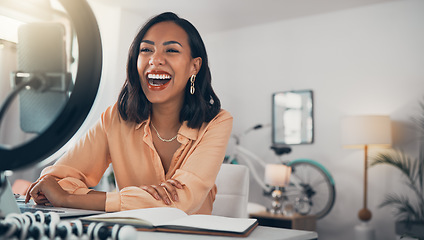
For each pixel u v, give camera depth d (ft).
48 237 1.30
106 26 15.26
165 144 3.77
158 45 3.48
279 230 1.85
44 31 1.46
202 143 3.53
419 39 13.41
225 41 17.19
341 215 14.16
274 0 14.12
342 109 14.43
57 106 1.44
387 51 13.85
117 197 2.79
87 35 1.49
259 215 12.34
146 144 3.70
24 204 3.19
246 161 15.92
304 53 15.40
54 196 2.93
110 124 3.79
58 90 1.44
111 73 14.88
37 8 1.51
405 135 13.29
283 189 12.98
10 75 1.50
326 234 14.37
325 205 14.58
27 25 1.47
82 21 1.49
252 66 16.49
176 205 2.88
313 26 15.31
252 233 1.75
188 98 3.76
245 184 4.77
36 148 1.39
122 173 3.72
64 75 1.44
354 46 14.44
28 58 1.47
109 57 15.02
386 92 13.74
